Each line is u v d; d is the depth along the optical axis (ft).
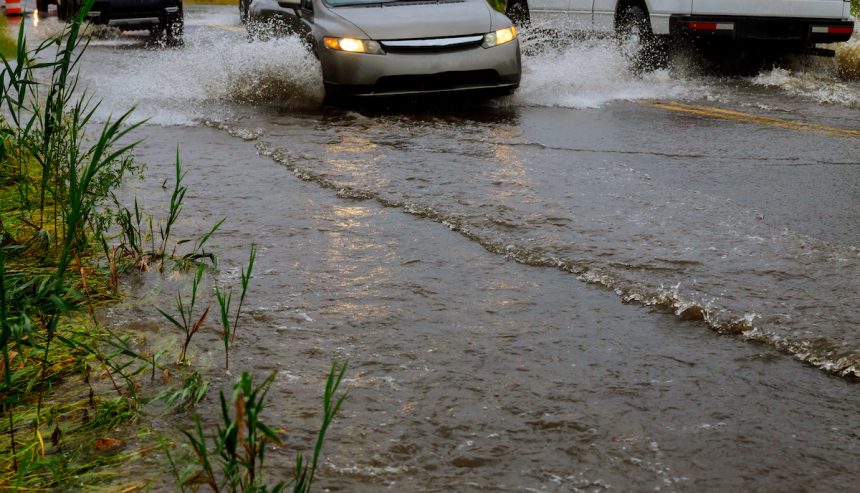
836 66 84.07
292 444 18.65
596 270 29.07
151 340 23.81
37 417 19.11
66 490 16.84
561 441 18.94
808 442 19.07
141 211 36.11
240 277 28.71
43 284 23.02
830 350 23.12
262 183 41.55
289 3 71.31
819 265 29.68
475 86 65.92
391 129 56.08
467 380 21.71
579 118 60.90
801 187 41.86
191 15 183.11
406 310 26.13
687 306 25.85
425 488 17.16
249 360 22.68
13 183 38.81
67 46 30.37
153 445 18.44
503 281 28.66
